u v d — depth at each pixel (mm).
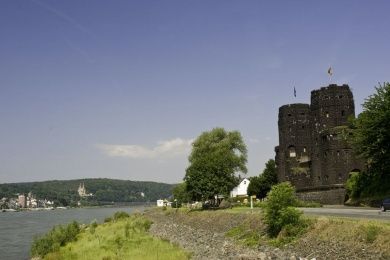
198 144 115750
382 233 31688
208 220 75125
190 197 111188
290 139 113312
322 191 95062
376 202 74250
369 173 79500
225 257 40219
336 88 106812
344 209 64812
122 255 45812
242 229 55188
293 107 114188
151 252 46406
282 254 37969
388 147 63969
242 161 112625
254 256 37500
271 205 45062
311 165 107875
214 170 101312
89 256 46938
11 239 84125
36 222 147500
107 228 81250
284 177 112688
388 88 65750
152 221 108000
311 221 42250
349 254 31984
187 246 52531
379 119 63688
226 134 115750
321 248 35656
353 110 106938
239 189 151625
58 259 48250
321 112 108000
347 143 96875
